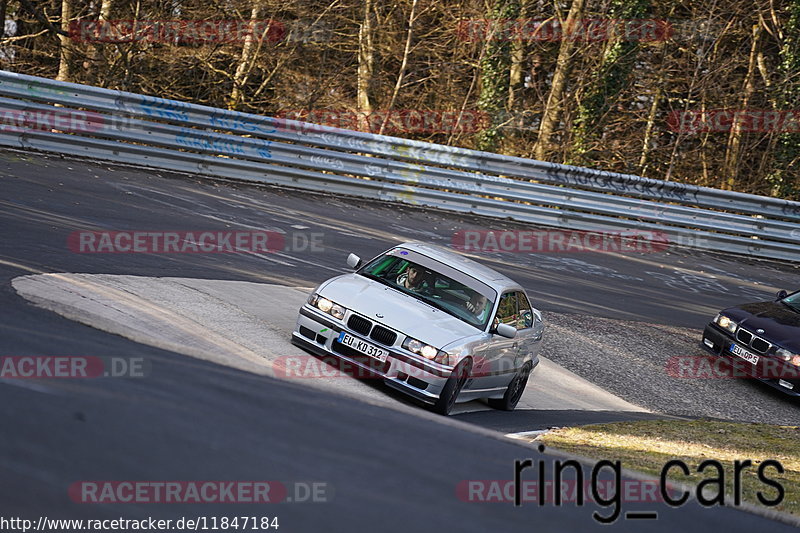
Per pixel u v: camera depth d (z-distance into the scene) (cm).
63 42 7006
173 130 4656
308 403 1669
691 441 2552
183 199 4109
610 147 8562
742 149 9331
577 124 8156
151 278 2689
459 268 2538
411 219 4962
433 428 1773
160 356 1786
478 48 8125
